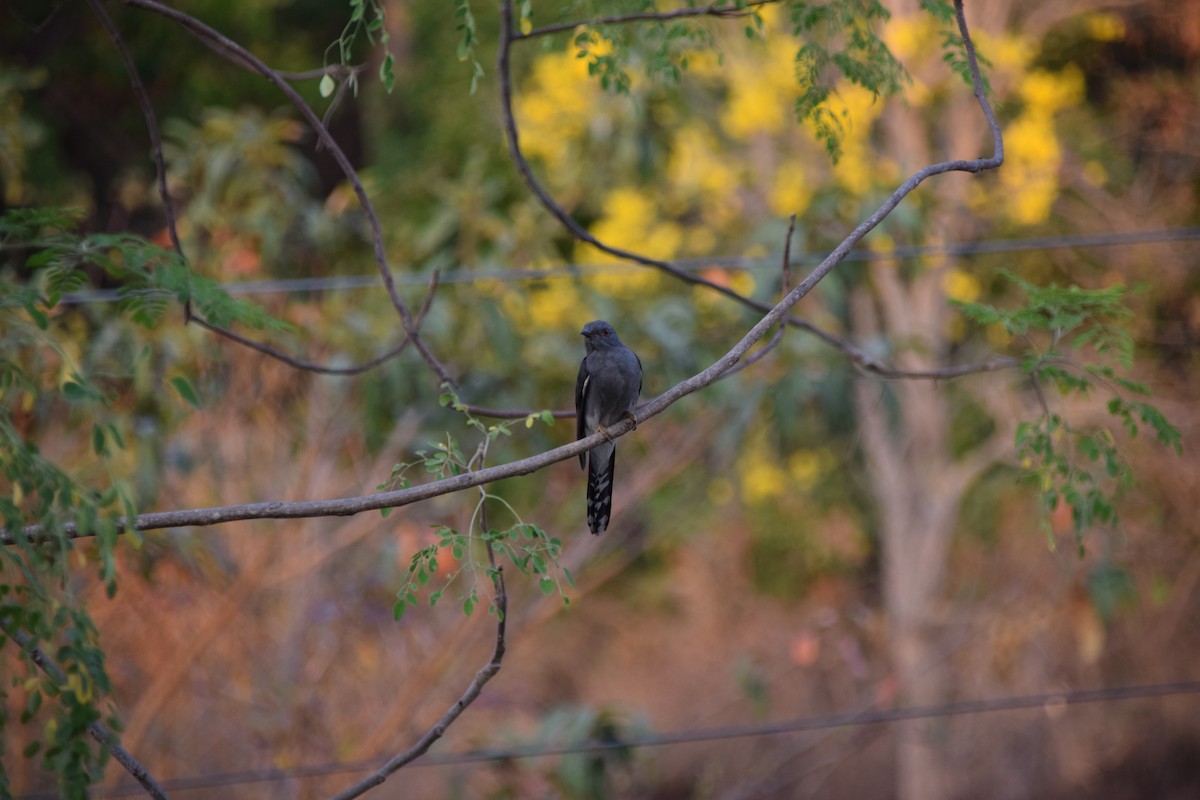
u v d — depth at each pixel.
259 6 26.61
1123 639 23.86
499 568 6.31
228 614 12.30
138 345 11.46
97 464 11.45
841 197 13.55
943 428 22.31
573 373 14.14
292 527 13.56
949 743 23.30
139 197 17.19
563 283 14.72
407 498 6.27
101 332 11.62
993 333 18.38
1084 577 15.47
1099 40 22.44
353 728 14.14
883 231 14.27
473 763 14.05
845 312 13.80
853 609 21.47
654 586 25.44
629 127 16.33
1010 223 19.73
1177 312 21.91
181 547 11.93
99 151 26.19
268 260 13.82
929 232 15.06
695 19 9.40
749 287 14.83
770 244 13.33
